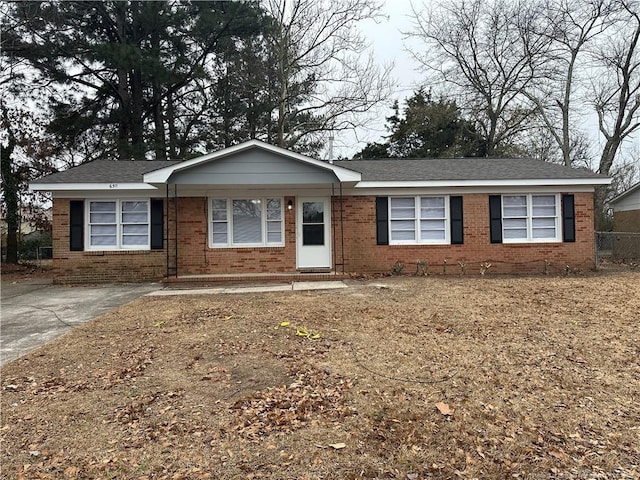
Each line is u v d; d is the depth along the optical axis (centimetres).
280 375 471
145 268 1296
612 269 1428
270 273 1288
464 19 2422
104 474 300
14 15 1814
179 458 319
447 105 2592
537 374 471
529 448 329
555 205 1344
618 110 2216
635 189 2178
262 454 322
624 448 328
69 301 970
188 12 2236
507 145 2623
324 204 1334
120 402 414
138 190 1283
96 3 1998
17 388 452
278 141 2309
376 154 3256
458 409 392
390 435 347
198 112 2427
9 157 1973
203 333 634
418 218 1330
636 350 545
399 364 499
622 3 2039
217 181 1174
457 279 1173
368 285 1065
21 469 308
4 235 2284
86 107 2184
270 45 2258
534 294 909
